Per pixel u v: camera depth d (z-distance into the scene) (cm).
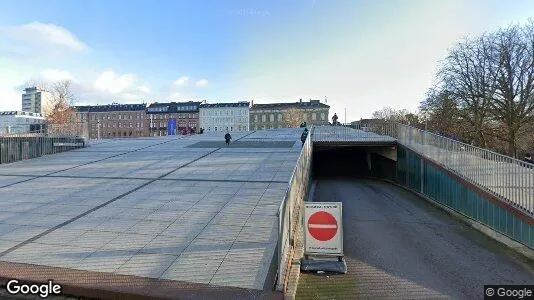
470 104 3688
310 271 643
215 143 2675
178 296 479
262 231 766
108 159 1909
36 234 751
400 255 768
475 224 1053
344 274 641
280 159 1831
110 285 511
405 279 630
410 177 1869
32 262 603
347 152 2800
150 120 11431
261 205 977
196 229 781
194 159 1867
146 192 1142
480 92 3603
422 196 1597
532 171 827
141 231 769
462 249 822
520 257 764
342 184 2056
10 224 822
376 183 2114
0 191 1183
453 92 3791
